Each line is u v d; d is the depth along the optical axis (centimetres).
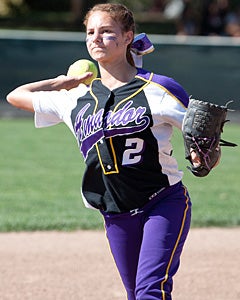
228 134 5534
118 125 1465
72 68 1622
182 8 9006
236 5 10181
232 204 3334
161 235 1454
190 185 3794
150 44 1574
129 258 1537
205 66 6209
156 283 1412
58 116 1567
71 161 4419
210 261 2453
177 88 1479
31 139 5225
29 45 6259
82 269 2345
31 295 2080
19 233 2828
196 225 2964
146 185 1487
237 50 6166
